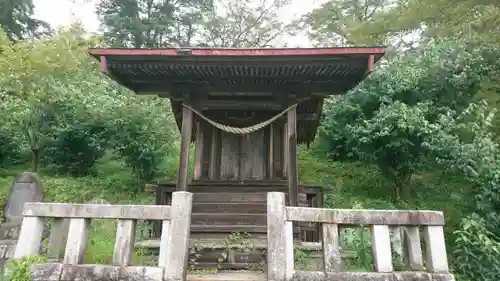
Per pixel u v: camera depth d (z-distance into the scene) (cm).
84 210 429
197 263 569
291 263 398
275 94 721
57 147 1214
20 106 1013
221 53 587
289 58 591
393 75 1059
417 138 896
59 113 1080
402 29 1409
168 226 418
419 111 882
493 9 1042
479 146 701
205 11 2762
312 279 393
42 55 1173
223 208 707
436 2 1222
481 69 954
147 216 423
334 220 416
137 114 1090
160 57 604
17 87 1084
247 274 523
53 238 438
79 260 414
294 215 413
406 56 1184
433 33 1270
